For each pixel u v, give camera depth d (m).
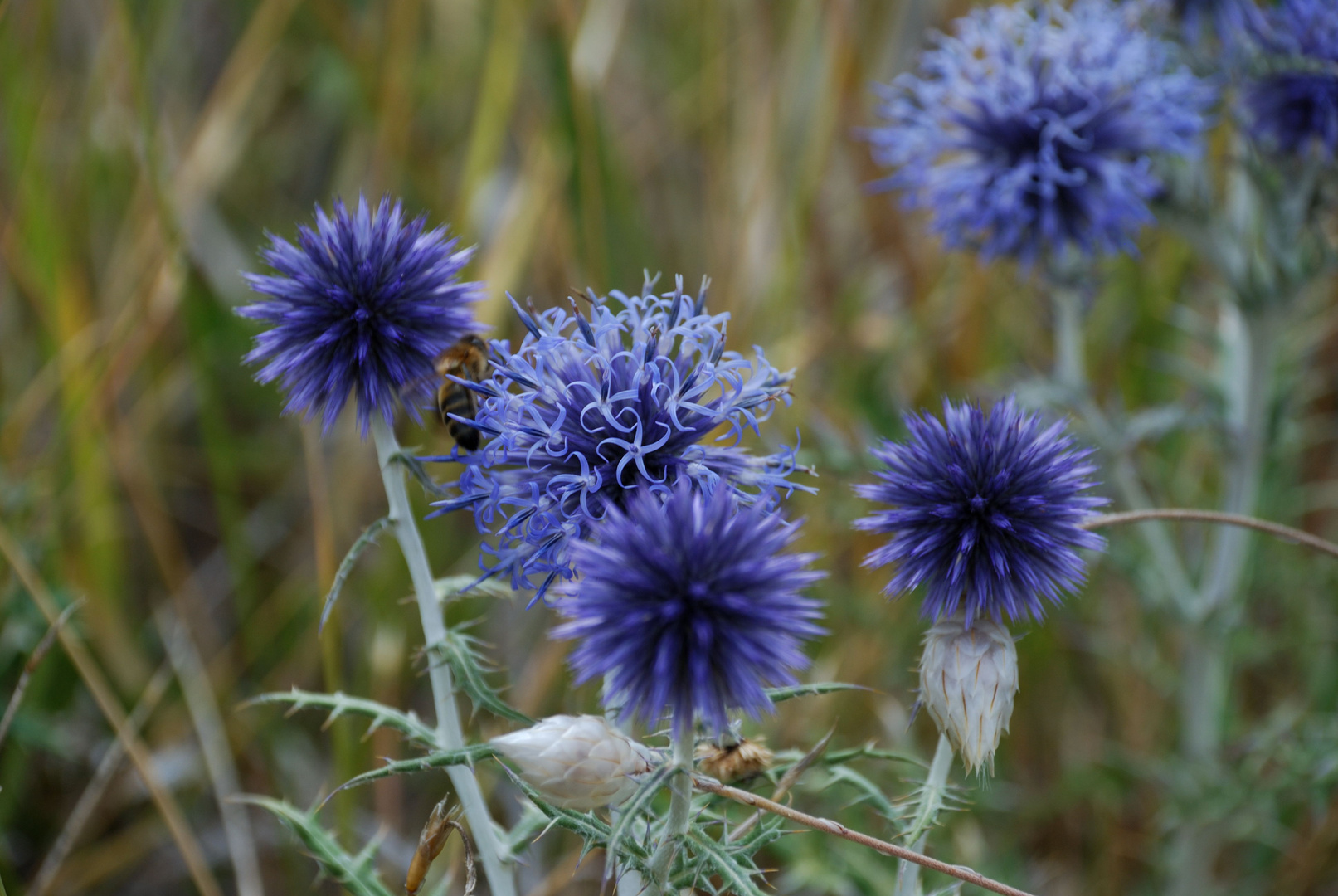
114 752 0.47
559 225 0.59
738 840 0.37
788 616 0.35
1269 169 0.48
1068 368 0.50
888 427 0.57
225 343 0.65
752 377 0.38
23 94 0.56
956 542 0.38
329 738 0.57
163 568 0.57
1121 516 0.40
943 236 0.49
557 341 0.38
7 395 0.62
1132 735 0.57
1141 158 0.47
